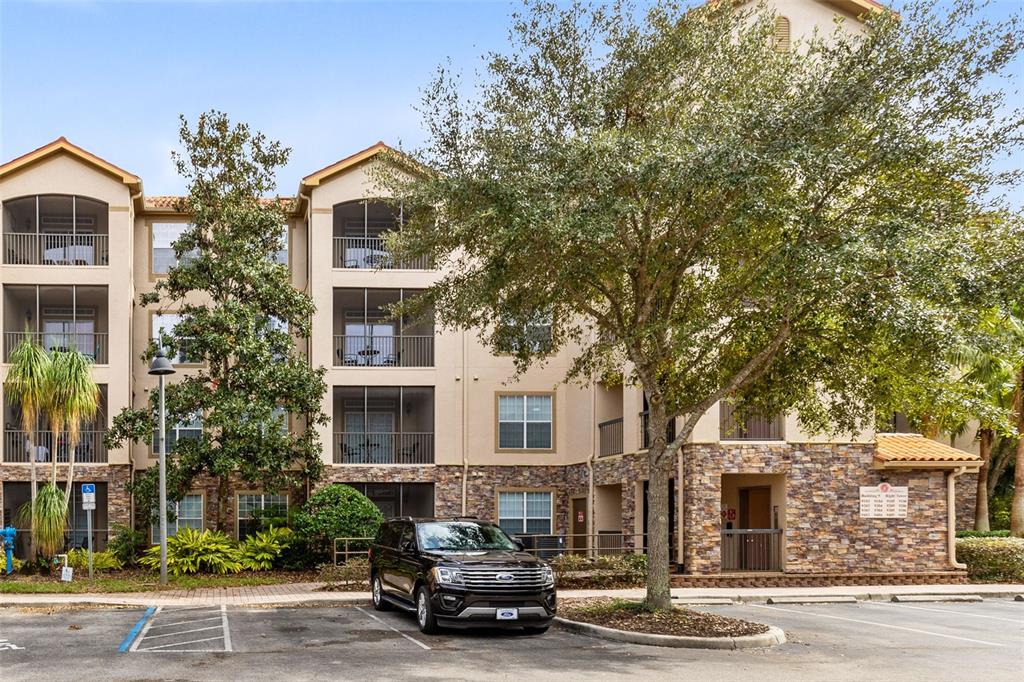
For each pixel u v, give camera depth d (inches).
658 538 676.7
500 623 616.4
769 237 632.4
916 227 547.8
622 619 650.8
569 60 652.7
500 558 634.2
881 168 585.9
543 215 576.1
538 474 1230.9
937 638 631.8
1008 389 991.0
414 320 757.3
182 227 1248.8
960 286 551.2
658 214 628.1
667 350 666.8
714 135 595.5
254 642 590.6
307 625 666.8
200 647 571.2
